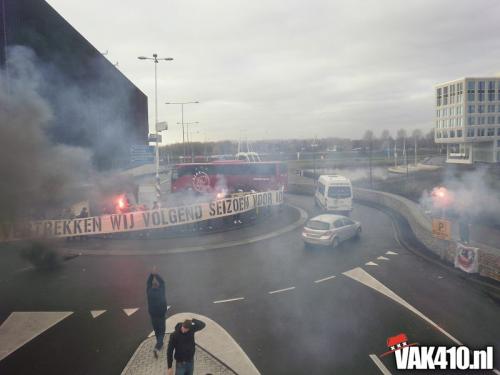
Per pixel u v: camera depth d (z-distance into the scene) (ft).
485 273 44.80
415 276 46.24
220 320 34.58
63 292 40.83
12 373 26.37
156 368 26.50
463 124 263.70
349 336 31.60
